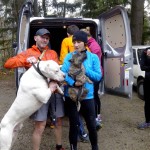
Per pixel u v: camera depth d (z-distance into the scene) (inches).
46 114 147.6
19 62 144.9
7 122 133.9
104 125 220.7
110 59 225.9
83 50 146.6
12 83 430.9
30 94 131.2
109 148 176.7
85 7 641.6
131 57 206.5
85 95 142.0
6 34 660.1
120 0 516.1
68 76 141.5
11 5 726.5
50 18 223.9
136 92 350.0
